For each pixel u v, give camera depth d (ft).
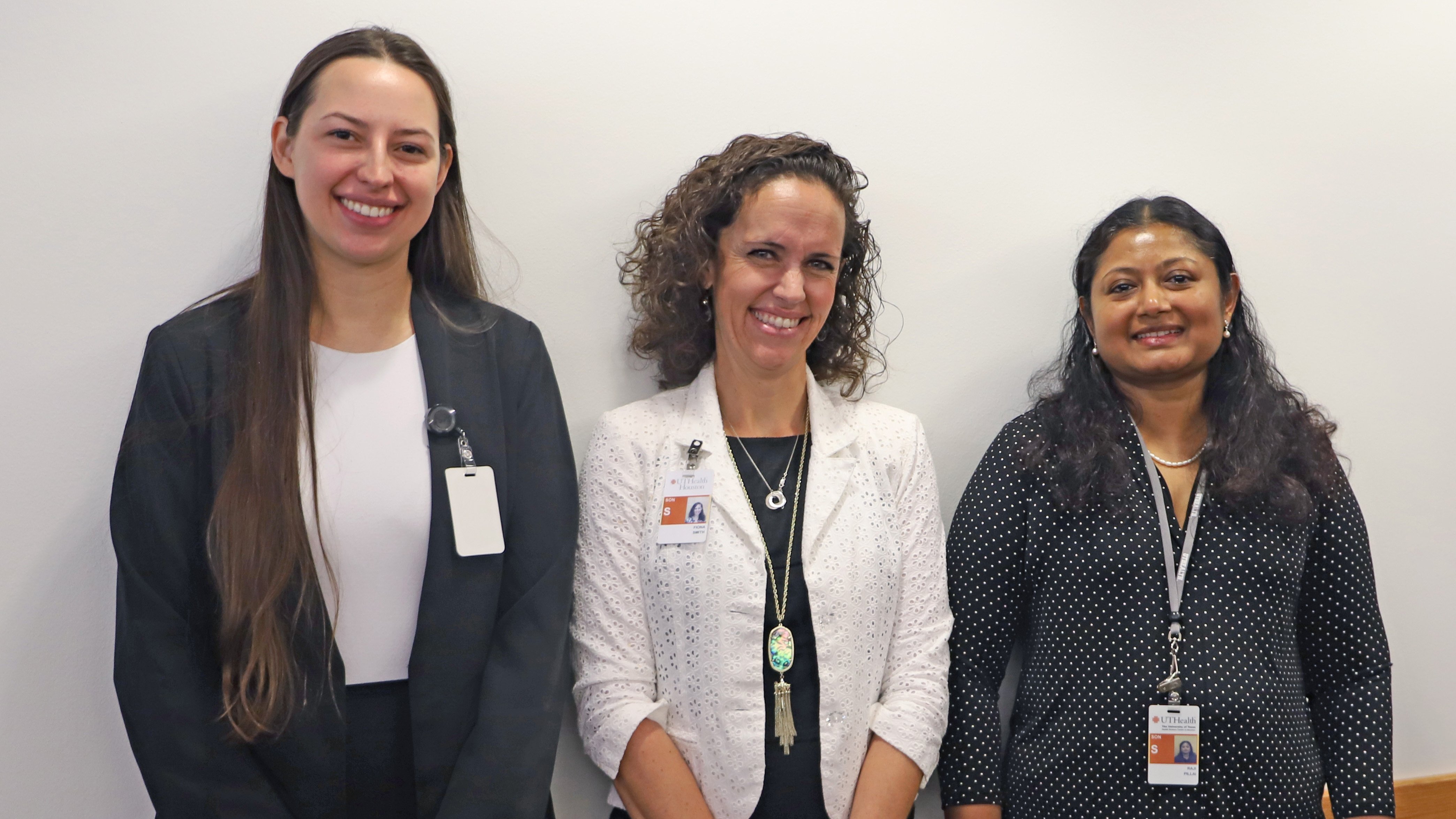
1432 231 7.78
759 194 5.56
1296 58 7.54
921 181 7.00
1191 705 5.66
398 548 5.08
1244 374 6.26
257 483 4.83
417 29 6.11
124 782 5.93
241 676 4.80
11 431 5.70
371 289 5.22
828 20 6.79
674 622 5.57
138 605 4.78
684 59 6.56
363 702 5.07
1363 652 6.31
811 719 5.53
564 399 6.52
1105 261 6.27
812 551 5.63
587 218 6.47
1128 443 6.25
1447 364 7.82
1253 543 5.95
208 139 5.90
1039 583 6.22
